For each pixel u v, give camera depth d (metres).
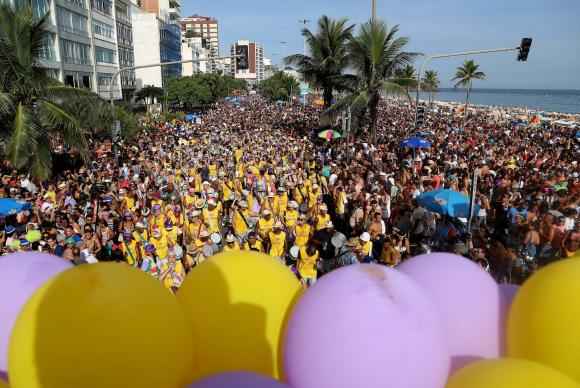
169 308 2.30
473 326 2.65
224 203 12.32
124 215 9.77
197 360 2.53
